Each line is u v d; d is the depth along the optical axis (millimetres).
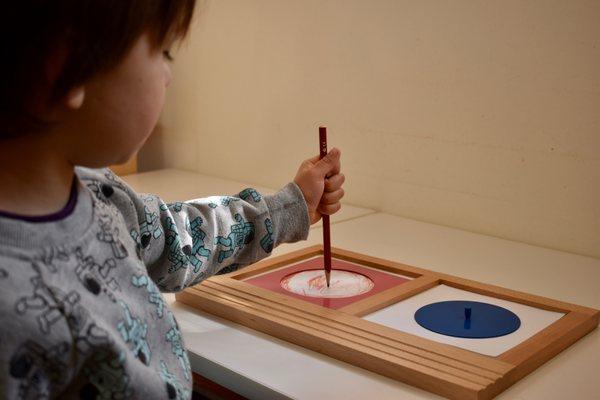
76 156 618
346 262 1178
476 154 1354
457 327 928
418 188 1446
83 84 561
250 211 949
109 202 759
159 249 853
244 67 1692
